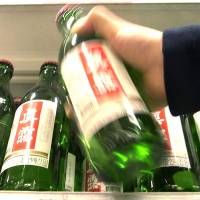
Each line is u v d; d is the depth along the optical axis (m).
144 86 0.56
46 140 0.56
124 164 0.43
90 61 0.49
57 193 0.47
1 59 0.84
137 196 0.46
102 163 0.44
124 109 0.44
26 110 0.61
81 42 0.53
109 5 0.81
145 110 0.46
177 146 0.56
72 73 0.50
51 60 0.90
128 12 0.83
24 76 0.98
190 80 0.51
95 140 0.44
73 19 0.68
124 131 0.43
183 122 0.69
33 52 0.93
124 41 0.56
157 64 0.54
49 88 0.78
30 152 0.54
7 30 0.88
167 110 0.61
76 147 0.68
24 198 0.47
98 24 0.57
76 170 0.66
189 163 0.55
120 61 0.52
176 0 0.81
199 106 0.52
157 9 0.83
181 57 0.51
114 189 0.52
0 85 0.82
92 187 0.61
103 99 0.44
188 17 0.85
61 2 0.81
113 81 0.46
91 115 0.44
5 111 0.76
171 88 0.51
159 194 0.46
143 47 0.55
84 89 0.46
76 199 0.46
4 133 0.70
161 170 0.55
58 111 0.67
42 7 0.82
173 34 0.52
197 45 0.51
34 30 0.88
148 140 0.44
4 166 0.54
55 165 0.58
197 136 0.67
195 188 0.54
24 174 0.53
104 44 0.52
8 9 0.82
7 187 0.53
